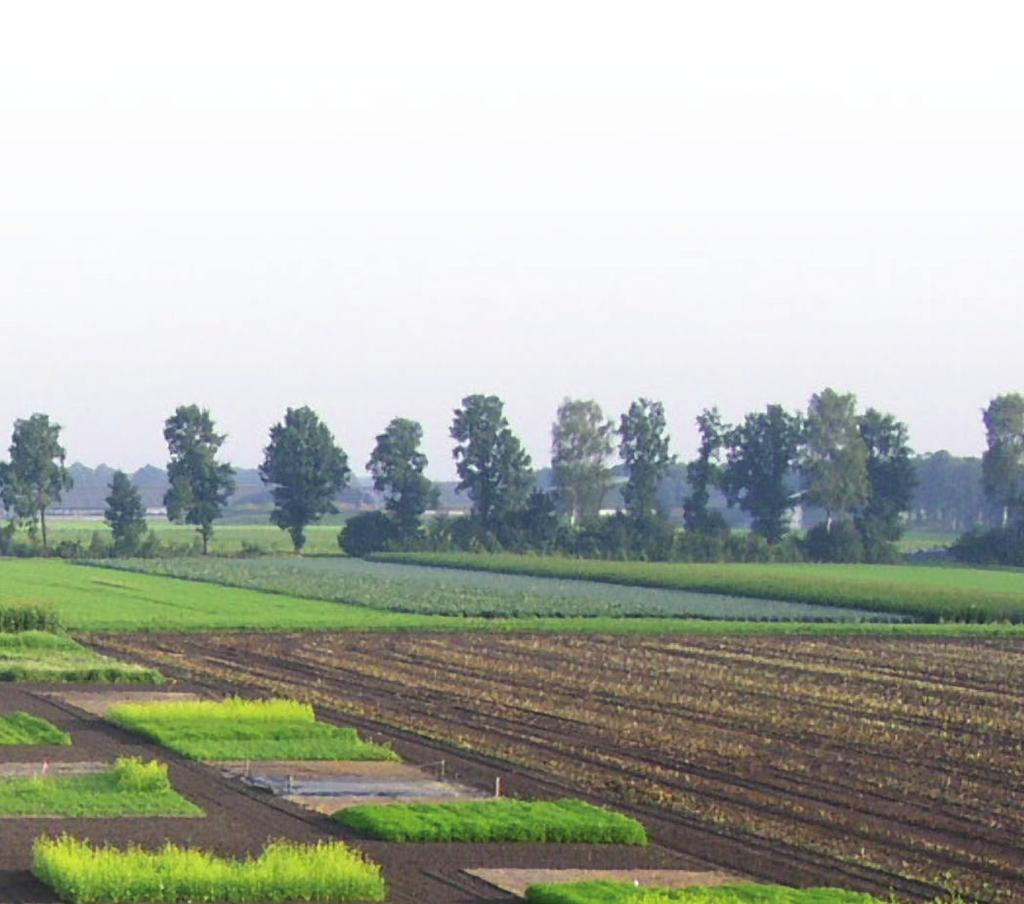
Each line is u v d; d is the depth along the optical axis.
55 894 71.00
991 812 95.31
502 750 113.69
